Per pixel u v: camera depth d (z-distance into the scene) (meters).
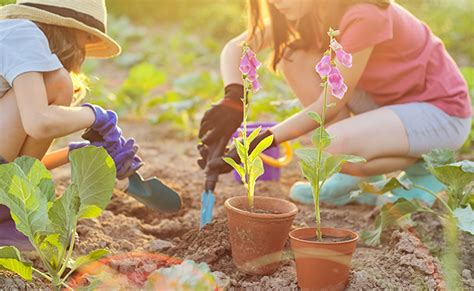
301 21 2.42
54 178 2.81
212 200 2.29
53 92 2.00
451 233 2.17
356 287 1.97
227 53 2.52
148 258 2.10
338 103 2.34
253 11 2.43
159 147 3.49
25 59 1.95
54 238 1.89
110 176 1.94
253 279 2.02
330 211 2.52
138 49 6.79
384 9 2.35
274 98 3.88
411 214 2.43
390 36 2.34
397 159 2.49
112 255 2.10
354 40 2.31
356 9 2.32
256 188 2.79
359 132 2.43
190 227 2.40
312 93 2.54
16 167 1.88
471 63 6.14
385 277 2.02
